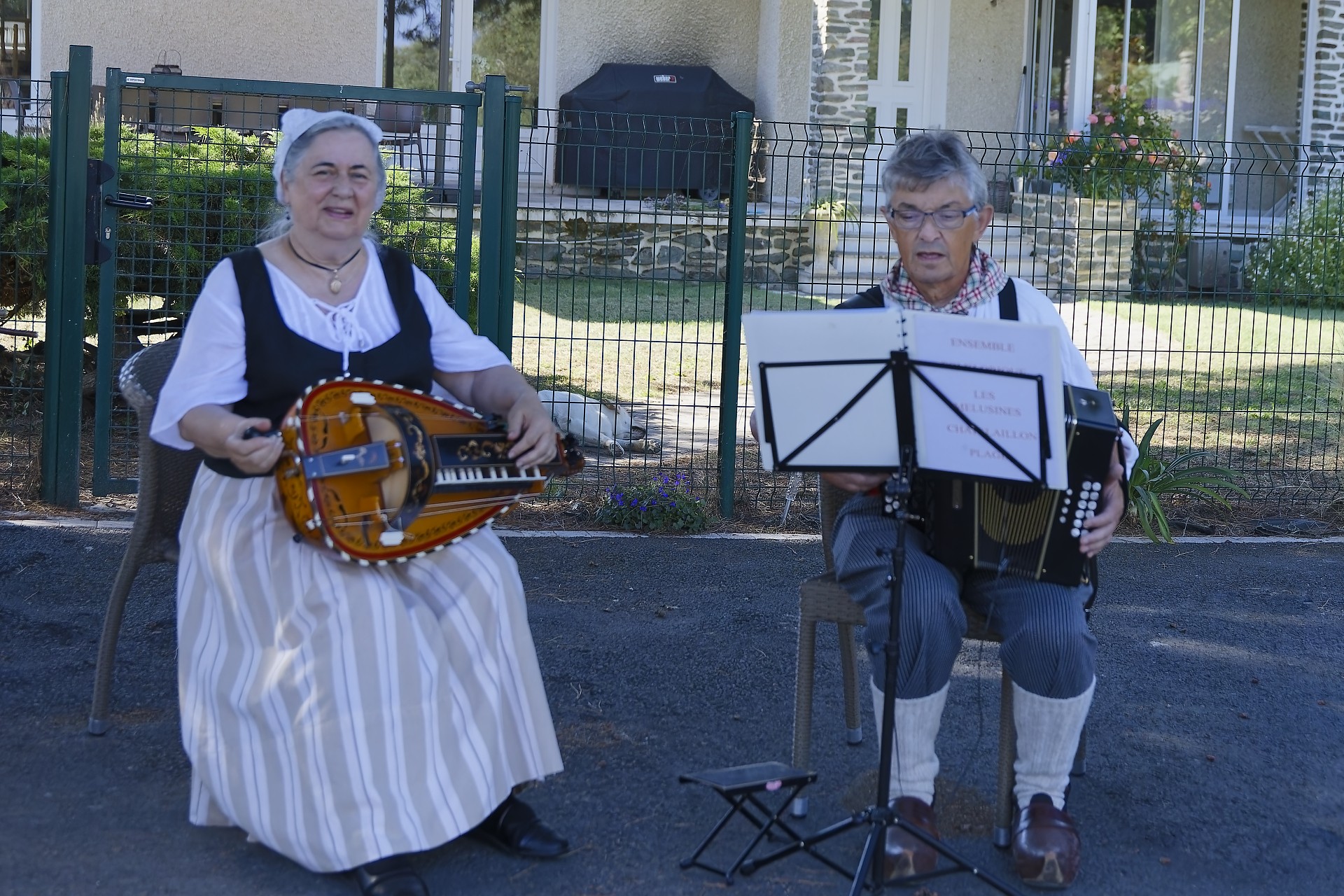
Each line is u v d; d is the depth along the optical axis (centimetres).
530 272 1183
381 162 309
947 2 1559
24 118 678
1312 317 1173
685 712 386
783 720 382
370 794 270
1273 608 497
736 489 635
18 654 403
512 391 321
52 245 554
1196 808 338
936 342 265
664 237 1214
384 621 276
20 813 307
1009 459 267
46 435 561
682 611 471
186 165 641
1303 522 611
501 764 288
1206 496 639
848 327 268
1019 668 293
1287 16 1550
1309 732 387
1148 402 858
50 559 491
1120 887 298
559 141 639
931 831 296
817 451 280
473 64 1485
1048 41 1544
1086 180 1145
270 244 310
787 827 301
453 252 671
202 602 292
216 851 295
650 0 1481
